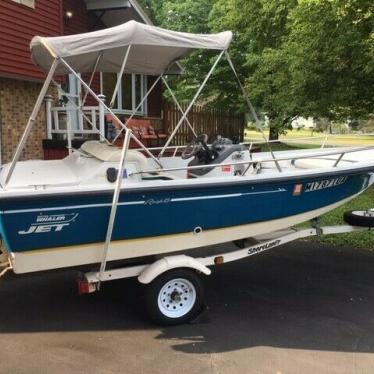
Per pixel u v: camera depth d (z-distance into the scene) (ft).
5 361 11.80
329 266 18.88
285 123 43.19
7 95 35.29
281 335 13.20
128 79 49.34
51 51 12.78
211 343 12.75
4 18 33.27
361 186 17.29
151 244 13.92
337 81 32.09
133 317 14.37
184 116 16.92
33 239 12.68
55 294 16.14
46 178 14.24
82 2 43.45
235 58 57.93
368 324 13.89
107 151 14.34
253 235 15.44
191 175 16.58
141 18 45.62
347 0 27.20
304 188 15.58
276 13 36.76
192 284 13.92
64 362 11.76
